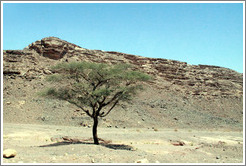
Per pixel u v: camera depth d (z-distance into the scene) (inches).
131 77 863.7
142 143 1037.8
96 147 707.4
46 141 917.2
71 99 870.4
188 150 884.0
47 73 2311.8
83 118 1688.0
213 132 1771.7
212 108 2869.1
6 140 821.2
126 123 1776.6
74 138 952.9
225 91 3383.4
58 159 517.0
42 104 1820.9
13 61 2326.5
